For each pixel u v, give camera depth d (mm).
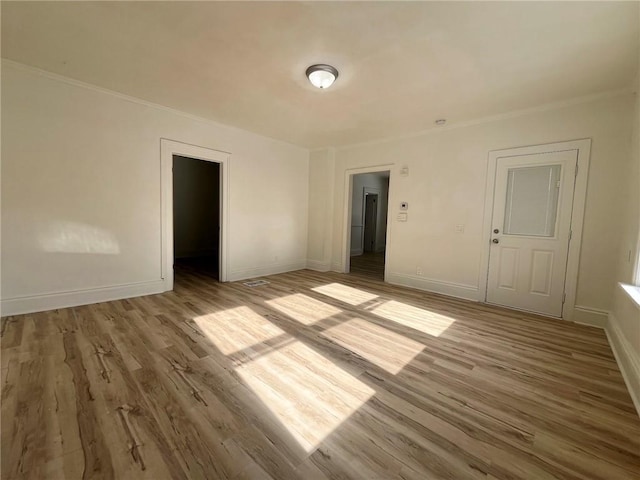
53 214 3053
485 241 3895
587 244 3166
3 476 1196
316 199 5898
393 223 4879
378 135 4746
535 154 3463
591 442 1480
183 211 7312
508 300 3727
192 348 2375
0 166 2748
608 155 3018
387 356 2346
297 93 3195
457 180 4121
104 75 2932
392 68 2604
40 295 3029
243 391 1828
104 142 3330
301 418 1600
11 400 1657
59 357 2154
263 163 5090
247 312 3281
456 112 3645
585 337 2812
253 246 5078
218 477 1224
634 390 1844
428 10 1875
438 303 3826
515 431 1546
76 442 1381
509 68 2568
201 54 2477
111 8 1936
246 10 1923
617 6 1788
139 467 1258
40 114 2912
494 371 2154
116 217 3482
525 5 1805
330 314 3299
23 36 2281
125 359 2160
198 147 4152
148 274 3816
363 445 1420
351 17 1965
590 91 2990
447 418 1635
